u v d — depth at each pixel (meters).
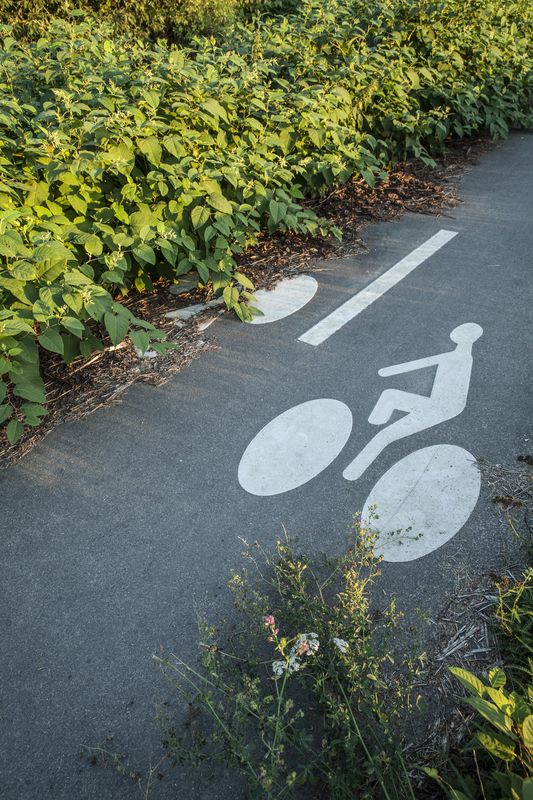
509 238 5.29
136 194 4.26
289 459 3.23
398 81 6.34
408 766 1.97
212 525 2.90
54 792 2.04
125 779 2.05
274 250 5.25
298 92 5.54
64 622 2.54
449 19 7.36
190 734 2.14
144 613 2.55
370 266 4.99
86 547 2.84
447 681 2.21
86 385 3.83
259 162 4.74
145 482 3.15
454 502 2.90
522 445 3.18
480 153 7.27
